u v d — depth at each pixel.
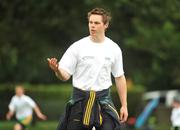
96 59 21.31
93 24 21.30
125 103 21.95
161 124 71.06
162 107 71.31
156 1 71.38
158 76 100.62
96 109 21.23
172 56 93.94
